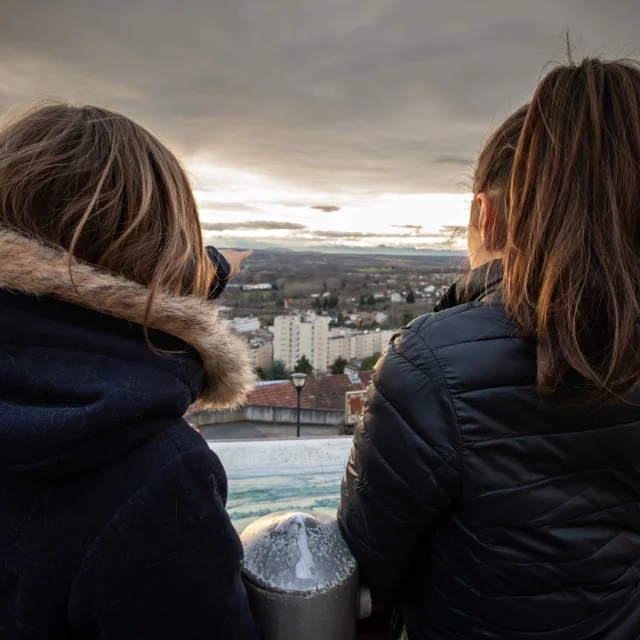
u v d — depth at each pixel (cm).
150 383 55
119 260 60
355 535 74
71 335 54
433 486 66
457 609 72
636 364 57
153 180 63
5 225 57
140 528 52
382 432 69
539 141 63
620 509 69
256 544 71
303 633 64
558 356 59
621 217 58
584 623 68
